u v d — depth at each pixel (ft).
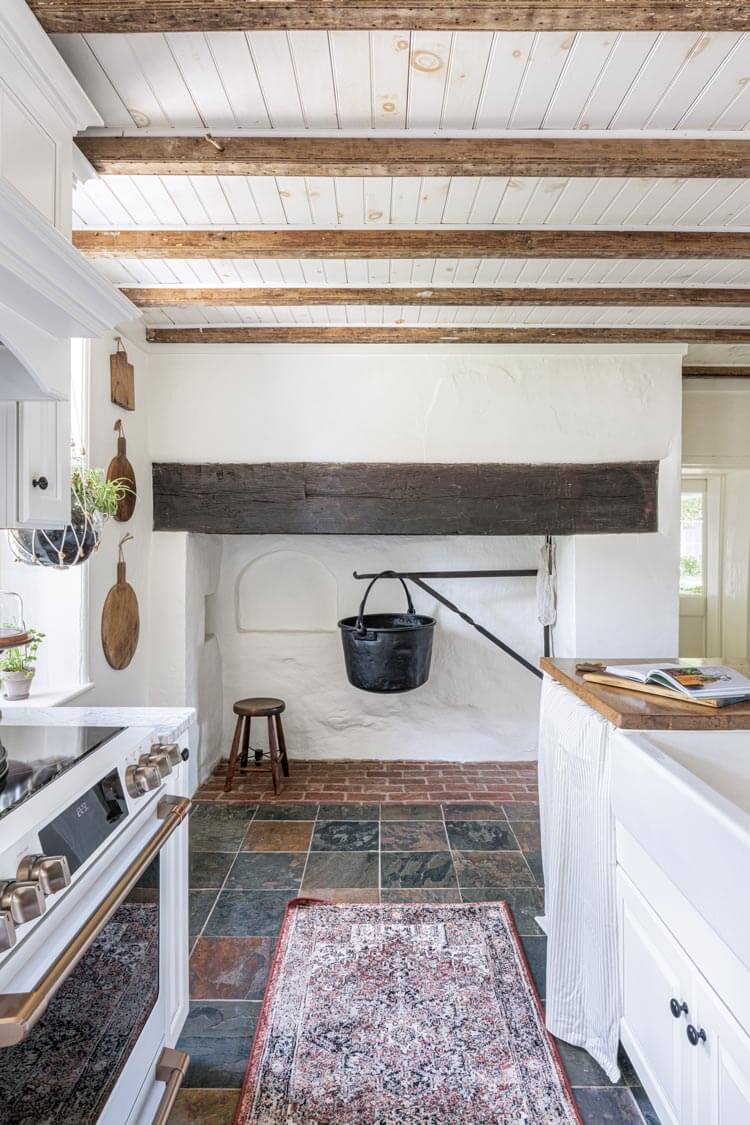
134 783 4.01
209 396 9.75
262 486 9.91
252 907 7.22
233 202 5.94
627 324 9.21
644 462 10.06
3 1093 2.52
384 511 9.90
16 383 3.90
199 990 5.90
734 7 3.61
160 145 4.95
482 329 9.34
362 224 6.40
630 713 4.64
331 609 12.18
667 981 3.94
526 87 4.44
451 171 5.17
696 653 13.52
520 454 9.87
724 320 9.06
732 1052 3.16
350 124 4.84
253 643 12.14
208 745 11.43
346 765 11.91
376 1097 4.76
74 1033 3.08
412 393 9.77
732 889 3.02
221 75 4.30
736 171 5.23
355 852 8.51
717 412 12.16
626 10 3.62
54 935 2.89
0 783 3.56
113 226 6.43
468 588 12.10
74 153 4.96
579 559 10.19
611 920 4.85
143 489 9.60
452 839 8.90
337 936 6.67
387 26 3.75
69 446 4.76
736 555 13.19
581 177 5.39
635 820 4.26
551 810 5.75
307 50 4.08
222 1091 4.83
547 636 11.13
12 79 3.65
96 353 8.04
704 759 4.59
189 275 7.55
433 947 6.50
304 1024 5.46
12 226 2.91
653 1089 4.15
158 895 4.32
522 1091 4.82
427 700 12.12
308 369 9.74
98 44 4.00
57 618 7.62
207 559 11.18
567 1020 5.31
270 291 7.97
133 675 9.27
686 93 4.50
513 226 6.47
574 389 9.82
